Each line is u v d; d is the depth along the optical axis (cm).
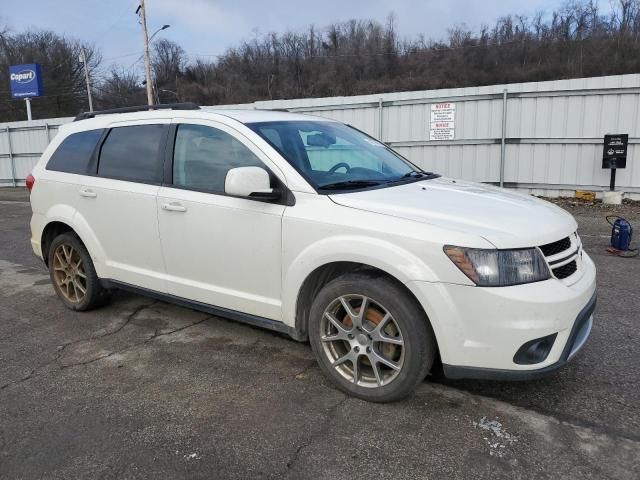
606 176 1149
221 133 389
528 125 1191
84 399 344
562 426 303
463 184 405
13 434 305
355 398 336
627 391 340
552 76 5272
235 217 369
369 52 6444
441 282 292
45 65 6056
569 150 1169
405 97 1291
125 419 318
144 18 3275
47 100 6066
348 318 336
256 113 418
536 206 353
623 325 447
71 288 514
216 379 367
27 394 352
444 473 264
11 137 2062
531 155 1204
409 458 276
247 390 350
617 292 535
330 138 422
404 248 302
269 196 347
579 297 304
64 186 489
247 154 373
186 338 441
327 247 325
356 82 6309
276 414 320
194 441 295
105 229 458
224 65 6944
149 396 345
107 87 6406
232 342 430
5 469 274
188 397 343
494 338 287
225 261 380
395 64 6338
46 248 532
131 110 481
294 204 346
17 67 2820
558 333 294
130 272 447
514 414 315
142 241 431
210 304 400
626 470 265
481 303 286
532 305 285
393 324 317
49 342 440
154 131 433
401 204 326
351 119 1360
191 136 407
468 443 288
